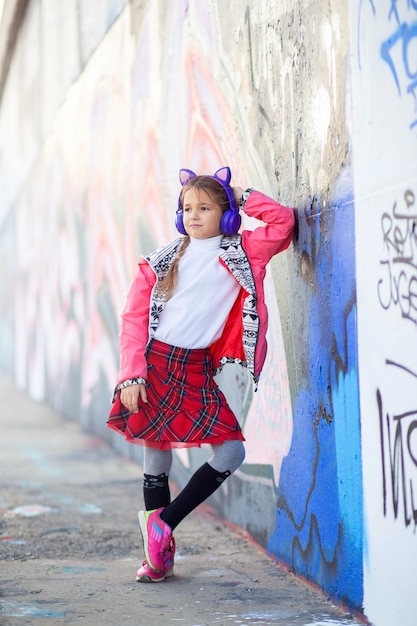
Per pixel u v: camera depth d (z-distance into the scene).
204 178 3.21
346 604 3.00
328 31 3.00
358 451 2.85
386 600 2.68
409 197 2.46
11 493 5.52
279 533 3.71
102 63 7.34
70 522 4.64
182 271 3.23
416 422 2.46
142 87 6.02
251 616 2.99
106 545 4.11
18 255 14.72
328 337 3.09
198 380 3.28
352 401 2.89
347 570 2.98
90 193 8.06
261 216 3.27
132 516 4.80
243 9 3.95
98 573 3.60
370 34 2.67
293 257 3.45
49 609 3.08
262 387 3.92
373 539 2.76
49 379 10.98
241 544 4.11
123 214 6.70
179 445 3.38
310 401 3.30
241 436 3.35
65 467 6.51
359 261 2.80
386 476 2.65
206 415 3.26
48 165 10.77
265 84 3.69
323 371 3.16
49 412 10.40
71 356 9.27
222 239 3.26
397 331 2.56
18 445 7.68
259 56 3.75
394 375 2.58
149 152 5.85
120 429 3.29
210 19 4.46
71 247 9.20
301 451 3.42
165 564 3.42
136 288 3.27
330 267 3.05
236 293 3.25
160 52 5.52
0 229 18.48
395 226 2.55
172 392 3.25
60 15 9.34
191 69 4.84
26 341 13.56
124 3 6.50
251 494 4.11
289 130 3.43
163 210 5.52
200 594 3.27
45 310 11.33
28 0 12.01
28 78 12.48
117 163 6.89
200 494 3.32
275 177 3.62
